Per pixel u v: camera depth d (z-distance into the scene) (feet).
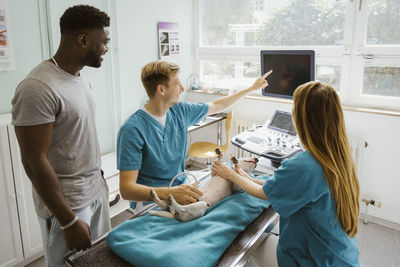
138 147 4.76
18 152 6.64
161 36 10.87
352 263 4.05
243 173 4.99
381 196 8.80
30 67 7.88
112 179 8.73
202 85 12.27
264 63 7.69
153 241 3.70
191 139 12.59
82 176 4.58
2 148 6.42
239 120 10.78
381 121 8.39
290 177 3.80
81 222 4.11
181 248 3.53
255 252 4.62
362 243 8.11
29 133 3.80
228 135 10.32
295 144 7.02
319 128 3.77
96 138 4.83
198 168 12.60
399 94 8.54
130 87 10.32
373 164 8.75
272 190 3.94
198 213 4.12
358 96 9.05
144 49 10.49
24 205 6.93
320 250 3.88
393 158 8.42
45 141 3.90
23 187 6.86
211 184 4.67
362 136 8.76
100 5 9.12
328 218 3.85
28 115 3.77
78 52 4.16
